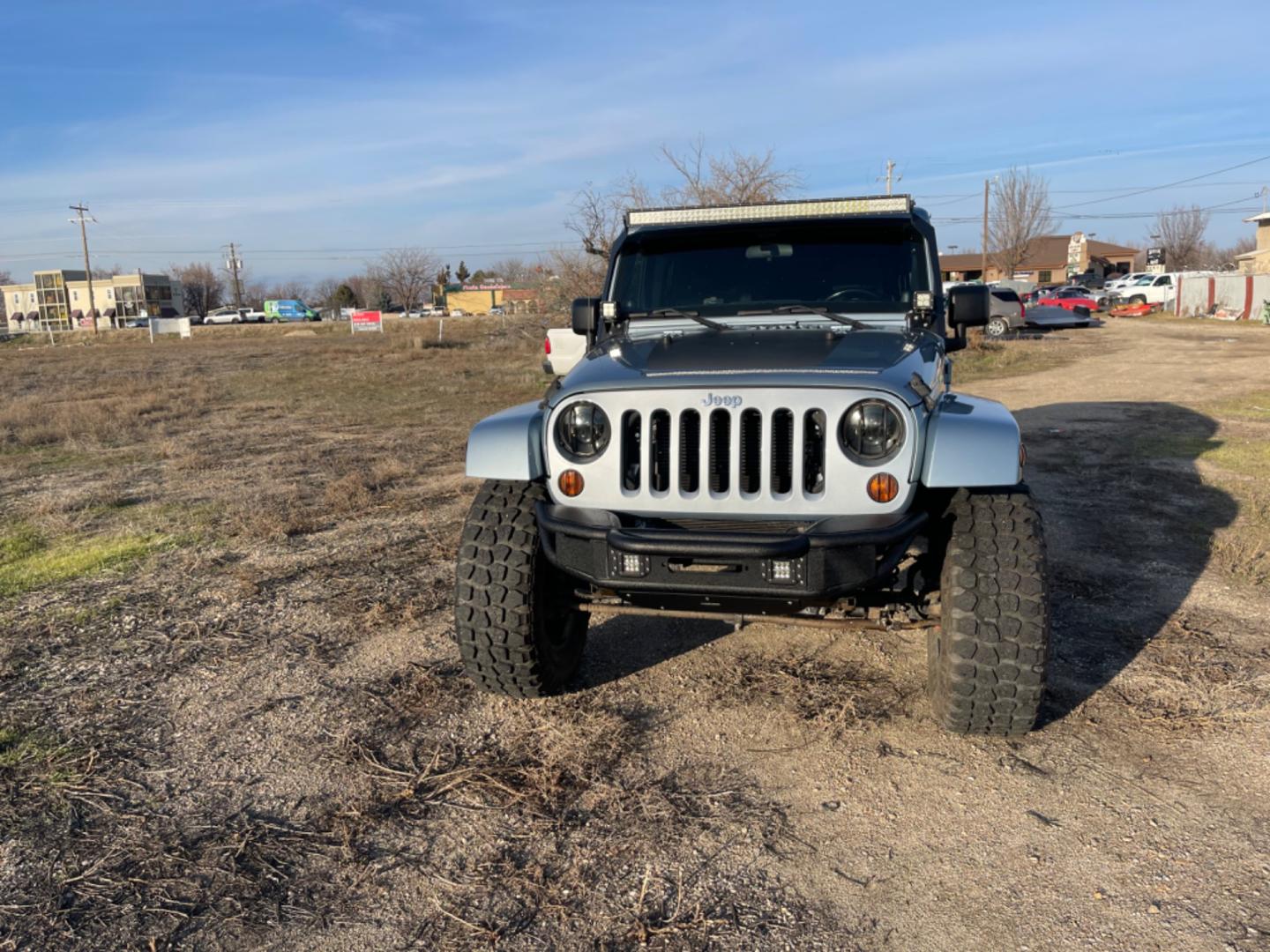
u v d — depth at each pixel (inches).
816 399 126.5
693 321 175.5
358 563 231.6
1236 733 137.9
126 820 120.4
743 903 103.5
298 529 265.1
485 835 116.8
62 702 155.4
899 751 135.7
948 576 129.8
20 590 214.4
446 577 219.3
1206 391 543.5
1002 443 126.2
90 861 111.5
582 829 117.6
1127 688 153.9
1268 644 171.2
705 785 127.6
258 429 491.8
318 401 624.1
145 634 185.8
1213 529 248.8
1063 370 693.9
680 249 185.2
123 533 264.1
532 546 142.5
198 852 113.7
